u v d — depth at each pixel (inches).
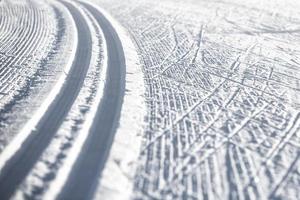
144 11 1262.3
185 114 535.8
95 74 676.1
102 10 1259.8
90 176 383.9
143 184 375.9
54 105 543.5
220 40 940.0
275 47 908.6
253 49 880.9
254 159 435.2
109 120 504.4
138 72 699.4
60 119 501.7
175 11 1264.8
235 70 734.5
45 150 427.2
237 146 459.5
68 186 367.2
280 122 530.0
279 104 590.6
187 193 367.6
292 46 925.8
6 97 569.6
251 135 488.1
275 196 374.0
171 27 1052.5
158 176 390.6
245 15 1229.7
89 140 452.1
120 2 1418.6
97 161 410.0
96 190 361.7
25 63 721.6
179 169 405.4
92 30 981.8
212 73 711.7
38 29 974.4
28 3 1310.3
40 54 777.6
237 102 586.9
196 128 497.0
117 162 409.1
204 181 388.2
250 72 729.0
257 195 373.1
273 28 1085.1
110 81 645.9
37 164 401.1
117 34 957.2
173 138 468.8
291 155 449.4
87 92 594.6
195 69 729.0
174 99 585.9
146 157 423.2
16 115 511.2
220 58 803.4
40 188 363.3
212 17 1188.5
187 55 813.2
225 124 513.0
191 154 435.5
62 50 807.1
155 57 794.2
